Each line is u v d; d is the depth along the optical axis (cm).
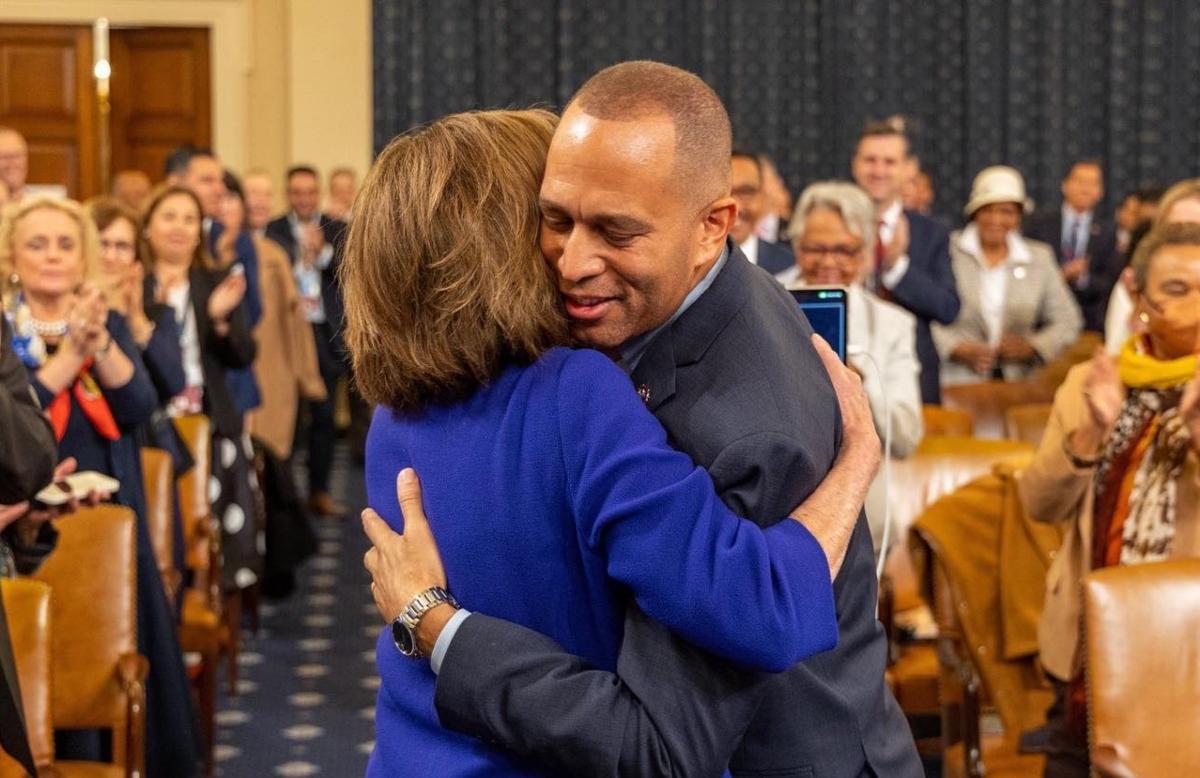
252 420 743
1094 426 270
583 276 141
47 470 280
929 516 338
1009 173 654
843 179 1035
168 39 1034
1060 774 286
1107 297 903
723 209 145
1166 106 1048
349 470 970
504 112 154
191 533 458
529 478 143
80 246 368
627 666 138
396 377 149
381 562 151
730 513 138
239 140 1030
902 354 350
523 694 139
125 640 327
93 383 366
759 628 134
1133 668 247
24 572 310
